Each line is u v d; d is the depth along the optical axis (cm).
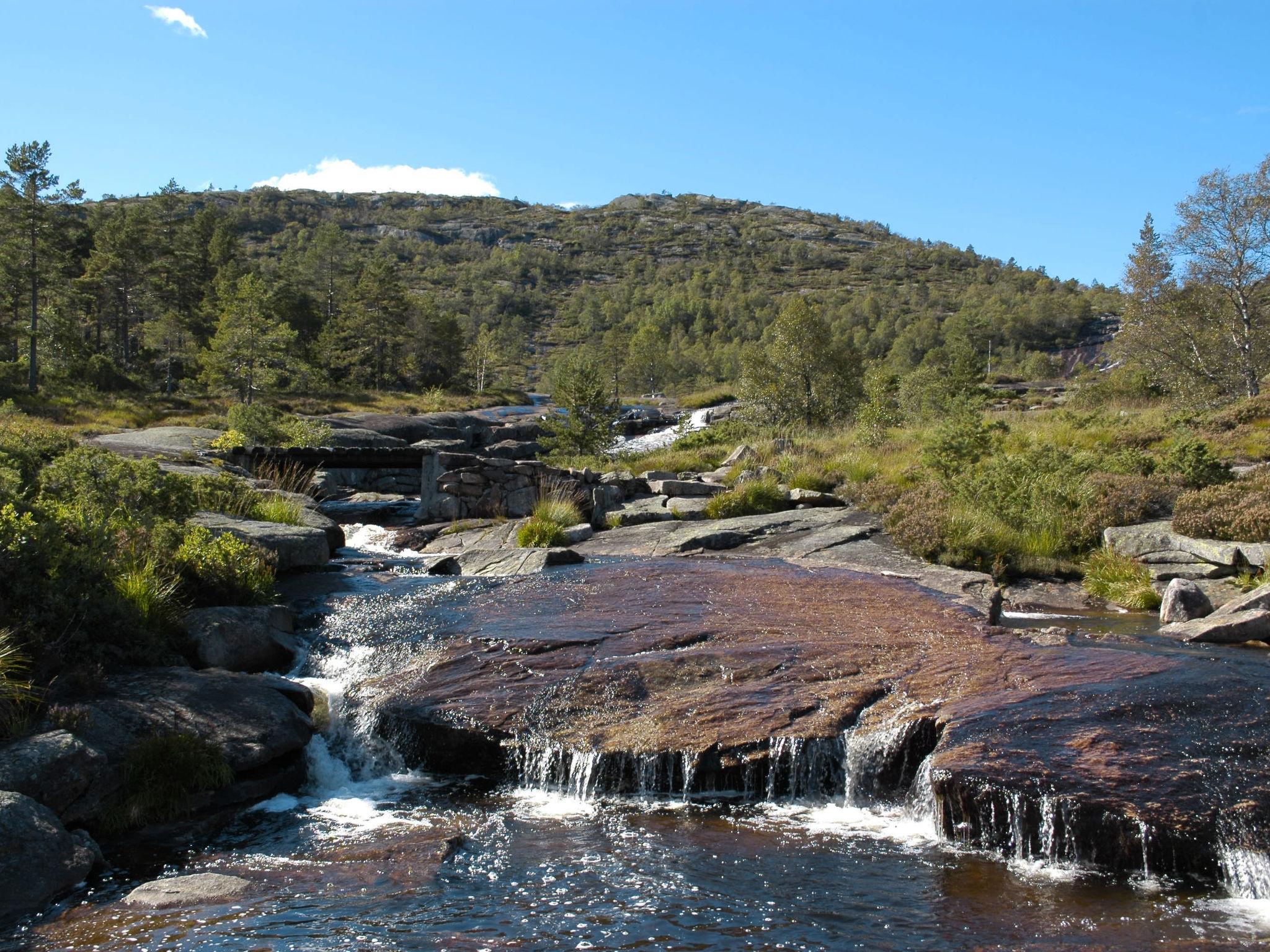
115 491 1076
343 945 445
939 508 1490
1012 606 1241
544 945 445
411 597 1055
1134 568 1296
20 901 485
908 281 19812
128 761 606
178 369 6262
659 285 18812
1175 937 455
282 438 2744
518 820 622
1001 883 518
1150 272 3459
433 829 601
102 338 6775
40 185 4972
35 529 734
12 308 5509
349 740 748
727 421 3136
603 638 876
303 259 10519
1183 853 525
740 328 14462
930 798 610
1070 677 736
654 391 10106
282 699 727
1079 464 1638
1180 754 595
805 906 488
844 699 717
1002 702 683
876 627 905
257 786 655
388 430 3569
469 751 718
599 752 675
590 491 1795
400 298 7525
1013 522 1455
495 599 1045
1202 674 738
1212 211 3250
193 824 605
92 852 542
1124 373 3638
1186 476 1521
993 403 3900
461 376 8406
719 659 805
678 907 487
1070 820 546
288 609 948
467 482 1784
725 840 582
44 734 586
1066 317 14500
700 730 688
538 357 14050
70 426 3775
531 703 748
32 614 689
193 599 902
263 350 5247
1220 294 3309
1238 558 1230
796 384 3166
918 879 524
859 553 1395
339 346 7212
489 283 17400
